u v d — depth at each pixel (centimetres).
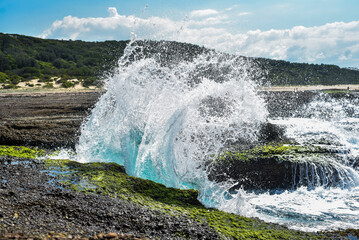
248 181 785
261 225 507
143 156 780
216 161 796
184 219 477
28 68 4650
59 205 459
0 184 511
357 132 1121
